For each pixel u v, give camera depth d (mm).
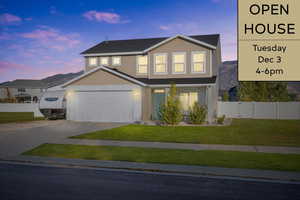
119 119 22234
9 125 20297
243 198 5977
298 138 14039
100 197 5969
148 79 24062
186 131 16500
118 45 28375
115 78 22375
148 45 26672
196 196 6086
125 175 7949
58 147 11945
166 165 8922
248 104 28547
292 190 6574
